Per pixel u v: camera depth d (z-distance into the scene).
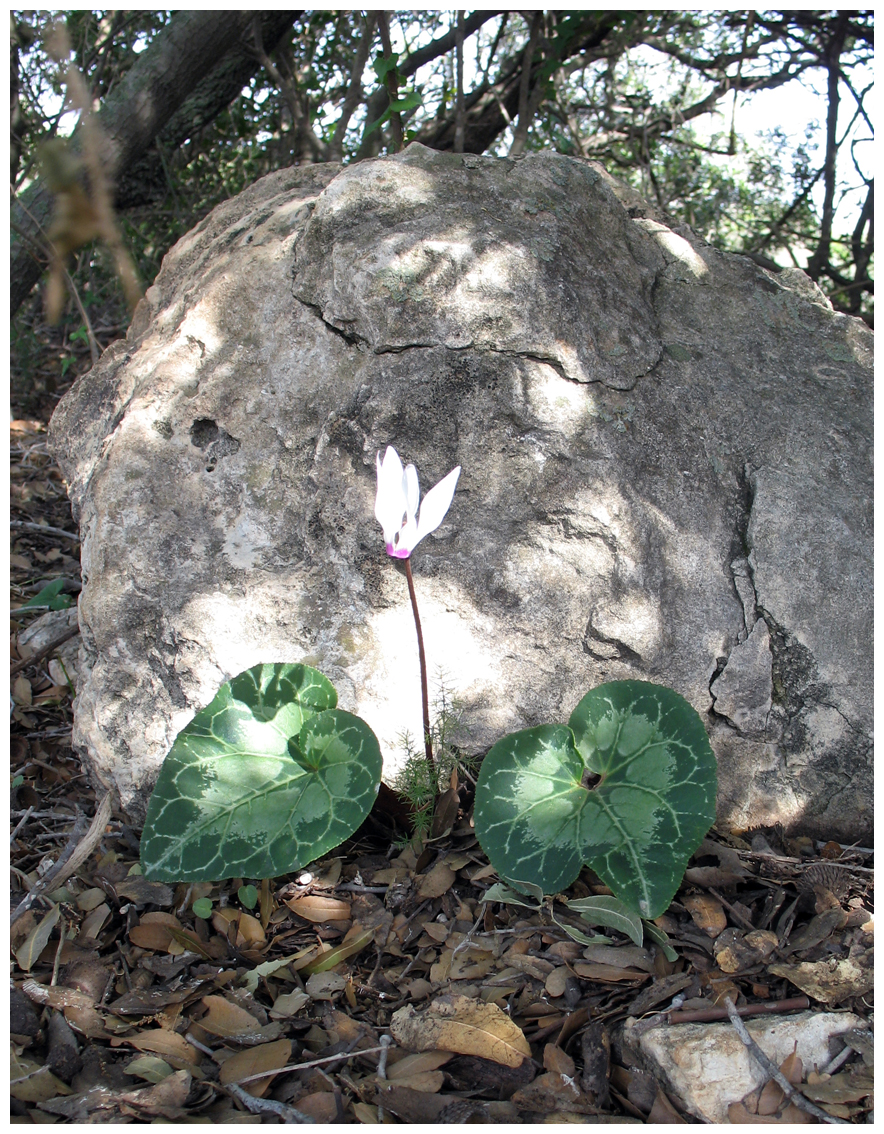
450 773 0.44
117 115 0.86
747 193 1.26
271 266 0.47
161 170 1.08
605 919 0.39
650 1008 0.36
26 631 0.63
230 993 0.37
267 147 1.21
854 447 0.48
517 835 0.40
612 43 1.10
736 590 0.45
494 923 0.40
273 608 0.45
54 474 0.87
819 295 0.54
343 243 0.45
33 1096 0.33
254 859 0.40
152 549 0.45
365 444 0.44
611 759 0.41
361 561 0.44
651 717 0.41
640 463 0.45
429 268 0.44
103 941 0.40
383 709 0.44
